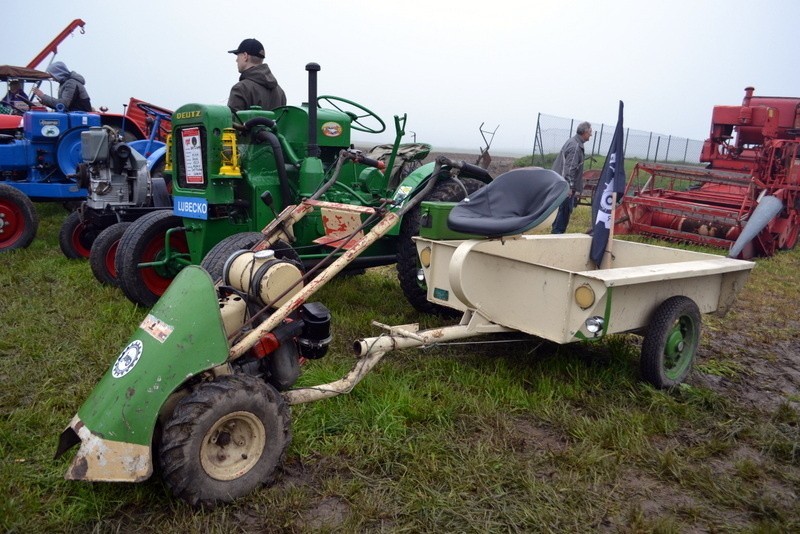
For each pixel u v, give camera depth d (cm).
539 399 345
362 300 523
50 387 333
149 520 228
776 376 423
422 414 314
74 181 760
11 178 755
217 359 233
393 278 623
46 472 253
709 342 488
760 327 536
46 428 287
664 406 345
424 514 241
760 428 330
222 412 227
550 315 343
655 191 1002
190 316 233
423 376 368
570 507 251
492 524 237
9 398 316
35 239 730
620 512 252
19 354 373
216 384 230
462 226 343
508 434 306
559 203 339
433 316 495
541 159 1723
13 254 635
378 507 242
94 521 228
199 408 222
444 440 294
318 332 278
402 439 293
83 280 540
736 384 404
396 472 269
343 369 365
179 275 251
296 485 257
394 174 569
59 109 802
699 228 901
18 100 948
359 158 402
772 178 918
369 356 305
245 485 238
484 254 364
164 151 740
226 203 432
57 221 861
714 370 422
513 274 359
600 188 457
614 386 369
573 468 279
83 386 330
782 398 384
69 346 388
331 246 459
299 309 287
